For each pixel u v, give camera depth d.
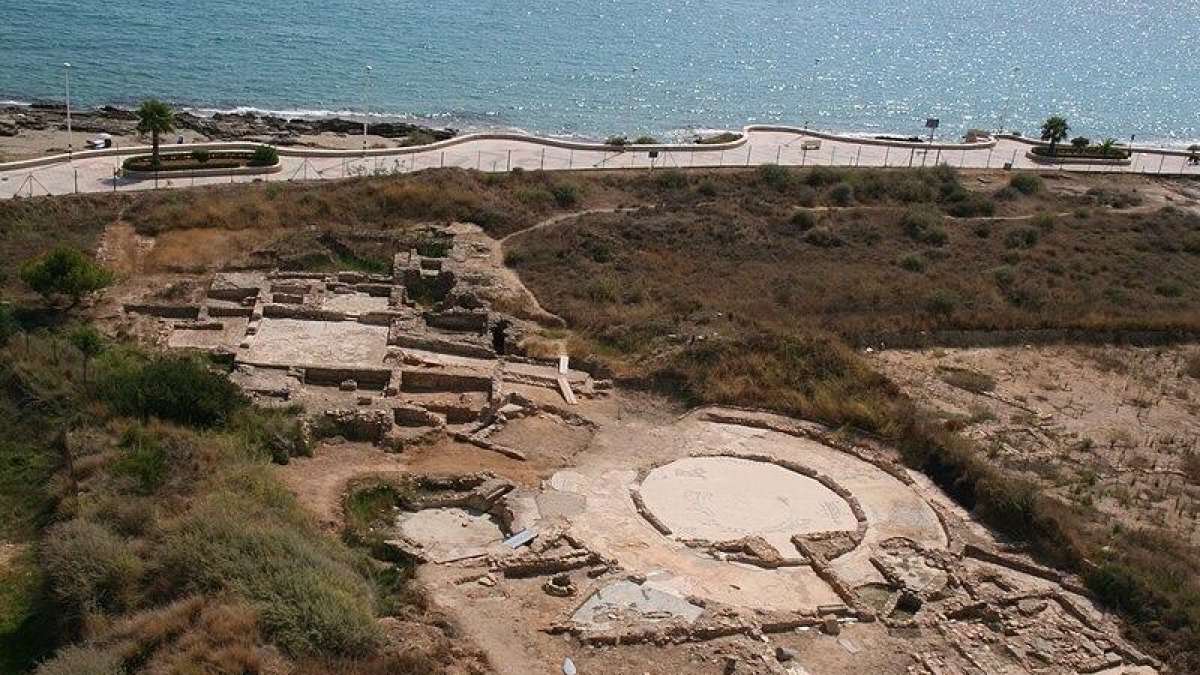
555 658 26.97
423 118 110.00
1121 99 162.25
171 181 68.25
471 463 37.09
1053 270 64.62
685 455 39.38
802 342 47.31
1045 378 50.47
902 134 125.62
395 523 33.22
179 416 36.75
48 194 62.75
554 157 82.44
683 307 53.59
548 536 32.69
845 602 31.02
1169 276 65.38
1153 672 29.55
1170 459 43.16
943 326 54.22
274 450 35.78
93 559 27.78
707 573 31.95
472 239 61.72
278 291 51.38
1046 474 40.22
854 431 42.03
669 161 84.19
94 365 40.66
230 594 25.73
